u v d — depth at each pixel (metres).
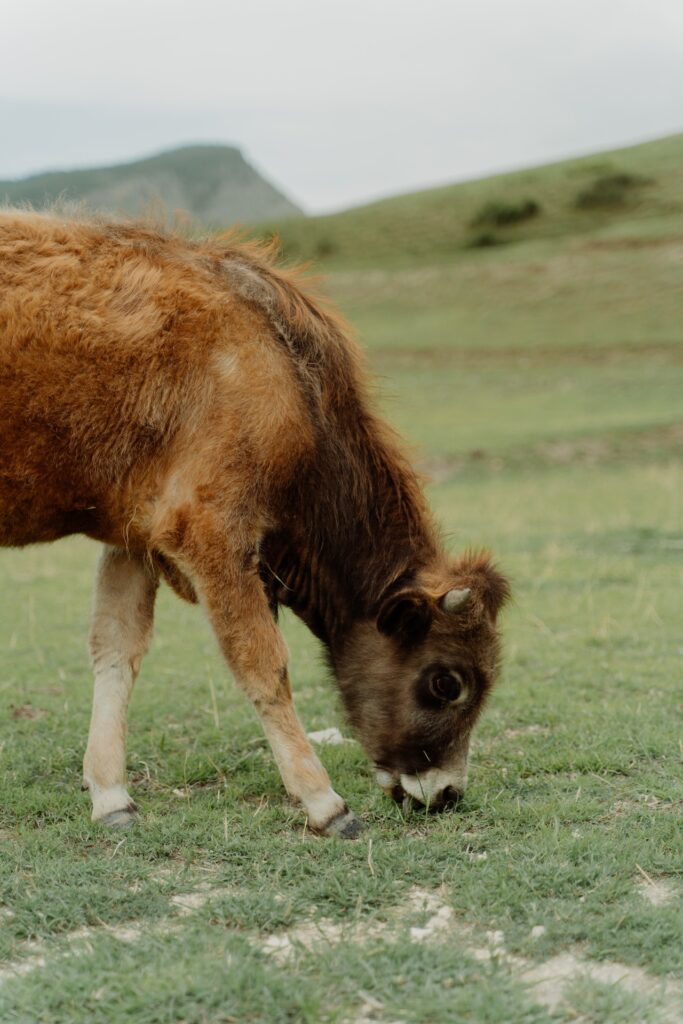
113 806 5.08
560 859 4.41
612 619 9.72
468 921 3.92
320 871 4.36
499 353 41.03
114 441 5.03
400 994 3.38
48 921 3.96
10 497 5.04
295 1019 3.25
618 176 72.81
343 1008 3.29
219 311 5.13
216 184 113.00
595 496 18.48
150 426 5.03
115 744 5.26
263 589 5.18
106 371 4.96
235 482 5.04
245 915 3.92
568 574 11.89
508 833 4.81
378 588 5.36
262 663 5.07
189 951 3.62
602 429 25.33
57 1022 3.26
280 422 5.14
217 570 5.02
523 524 15.45
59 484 5.07
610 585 11.38
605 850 4.48
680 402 30.27
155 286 5.10
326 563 5.42
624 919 3.83
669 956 3.60
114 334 4.97
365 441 5.50
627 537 14.20
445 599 4.97
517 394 33.41
